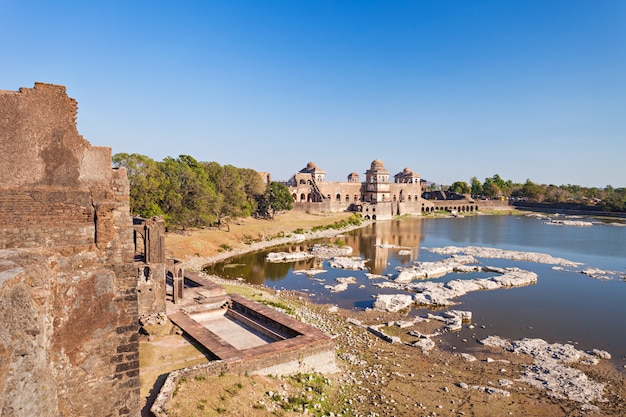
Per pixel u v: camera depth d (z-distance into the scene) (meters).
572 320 39.75
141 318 28.06
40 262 10.07
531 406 24.06
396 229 112.75
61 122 12.24
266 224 95.94
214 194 76.75
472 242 90.50
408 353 31.44
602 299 46.62
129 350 12.86
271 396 21.31
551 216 156.50
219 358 23.28
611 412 23.66
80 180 12.49
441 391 25.36
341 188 154.25
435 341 34.12
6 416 7.59
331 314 40.06
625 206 152.75
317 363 26.08
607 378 28.08
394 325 37.56
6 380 7.64
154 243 29.09
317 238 93.25
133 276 13.04
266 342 28.34
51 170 12.09
